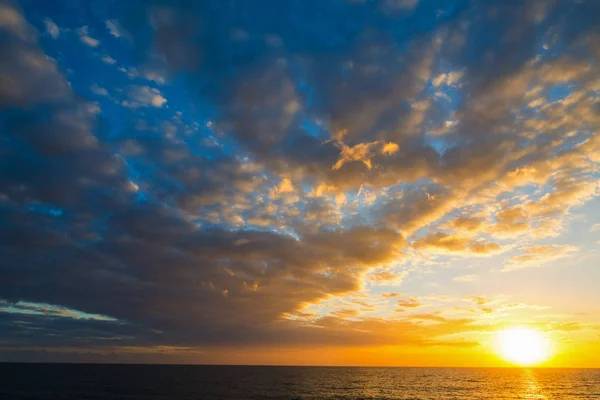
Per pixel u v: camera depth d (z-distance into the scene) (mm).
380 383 140125
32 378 131375
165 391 93625
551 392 107250
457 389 115250
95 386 103438
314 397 87312
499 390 112688
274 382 136125
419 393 101562
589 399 88938
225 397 83000
